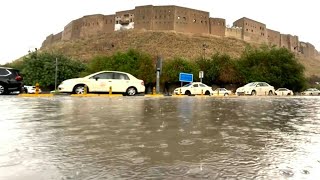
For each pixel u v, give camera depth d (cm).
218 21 13862
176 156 370
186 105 1205
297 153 394
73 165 326
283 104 1412
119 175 293
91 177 286
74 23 14662
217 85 6028
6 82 1694
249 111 991
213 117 788
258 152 397
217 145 438
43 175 290
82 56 11550
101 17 14038
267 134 540
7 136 481
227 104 1326
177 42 12062
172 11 12975
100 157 361
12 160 341
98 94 1870
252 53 6381
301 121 743
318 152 400
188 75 3728
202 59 6200
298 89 6109
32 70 6034
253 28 14600
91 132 529
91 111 877
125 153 382
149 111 904
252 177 291
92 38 13312
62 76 6066
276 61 5969
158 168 318
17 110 876
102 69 6069
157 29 13112
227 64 5834
